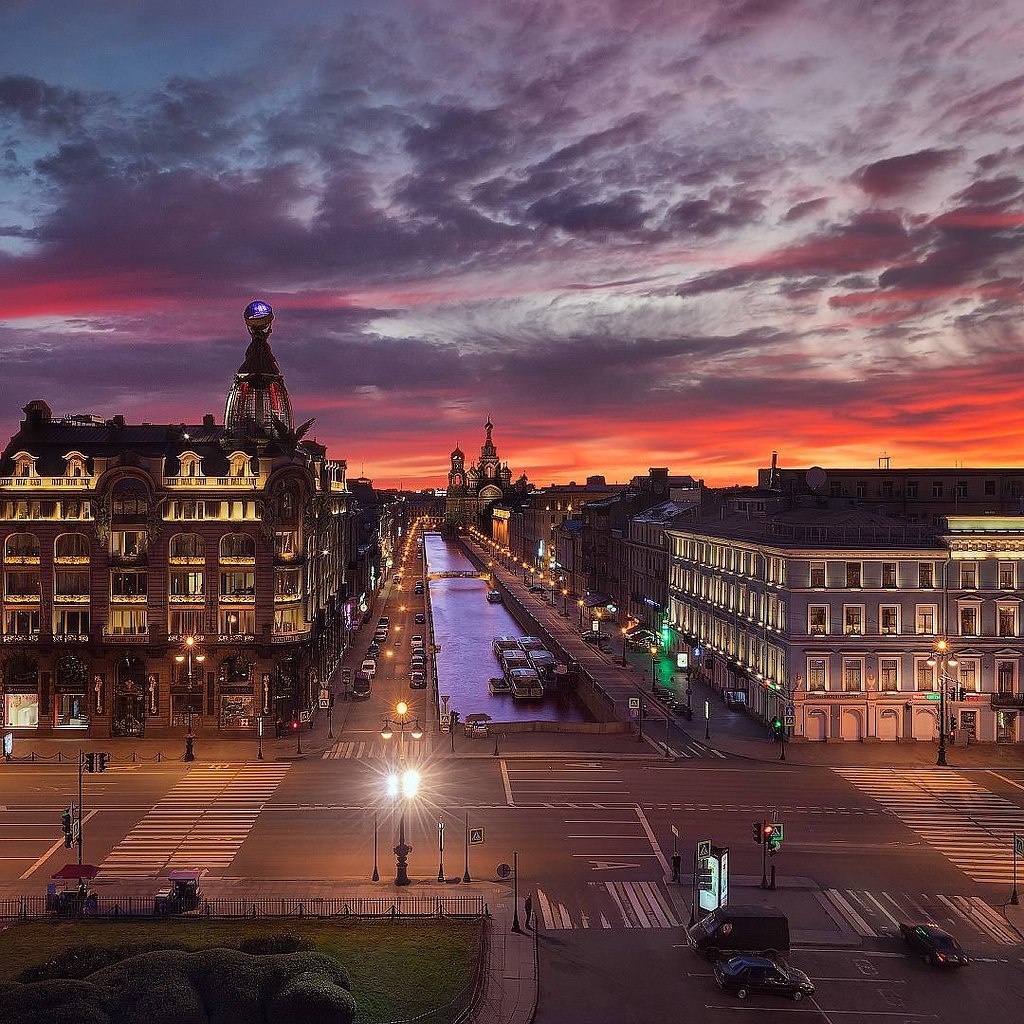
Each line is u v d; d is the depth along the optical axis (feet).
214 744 256.11
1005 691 250.37
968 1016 118.52
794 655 252.01
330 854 171.53
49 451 282.56
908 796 207.00
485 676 405.39
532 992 120.88
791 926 142.00
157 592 264.31
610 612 506.07
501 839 179.63
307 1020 101.40
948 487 394.73
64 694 268.21
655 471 549.13
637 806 199.72
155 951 114.83
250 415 308.19
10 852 172.96
